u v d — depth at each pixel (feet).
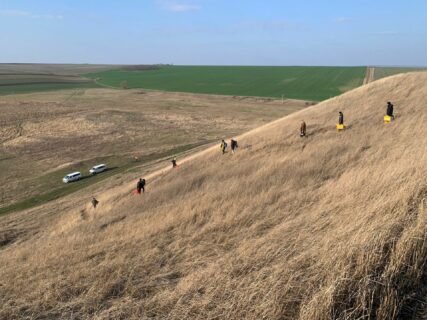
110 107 389.19
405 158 45.88
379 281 19.07
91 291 29.78
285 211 43.78
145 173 153.48
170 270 32.94
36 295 31.73
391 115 91.30
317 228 31.48
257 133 132.05
